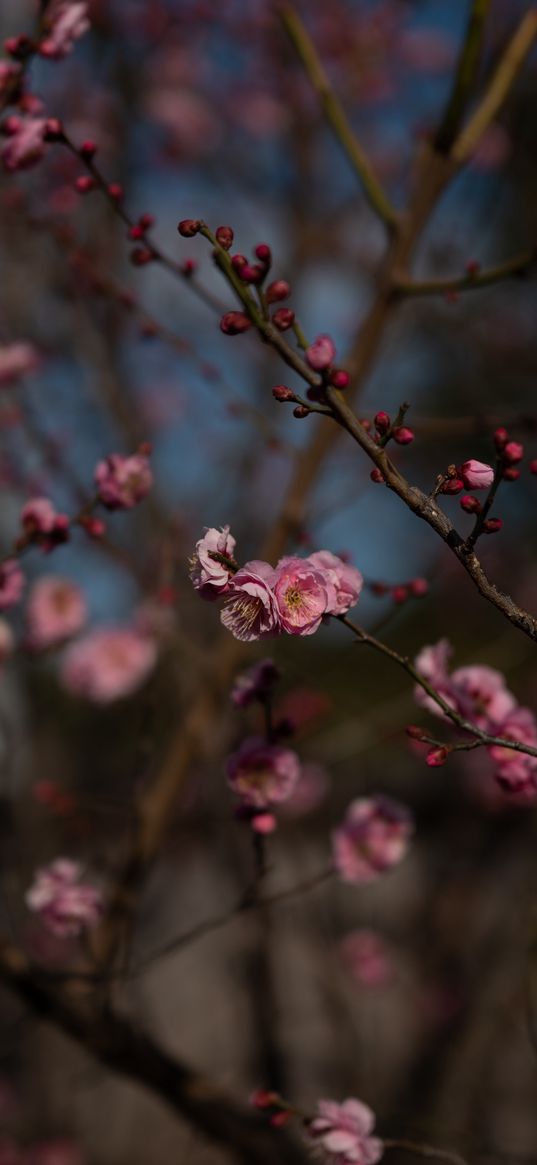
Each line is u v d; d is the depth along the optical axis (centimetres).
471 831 552
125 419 393
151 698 283
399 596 266
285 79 543
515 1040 451
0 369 327
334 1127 199
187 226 145
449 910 530
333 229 527
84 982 259
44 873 254
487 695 202
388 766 517
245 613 147
